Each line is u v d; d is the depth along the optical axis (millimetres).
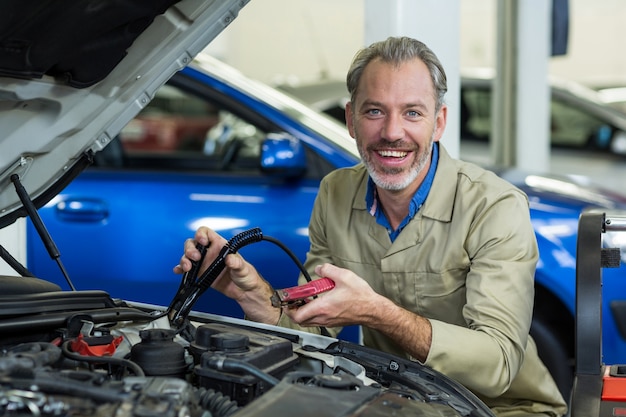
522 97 5824
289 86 5941
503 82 5938
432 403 1748
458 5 3537
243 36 10672
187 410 1457
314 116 4047
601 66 11711
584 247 2244
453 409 1729
